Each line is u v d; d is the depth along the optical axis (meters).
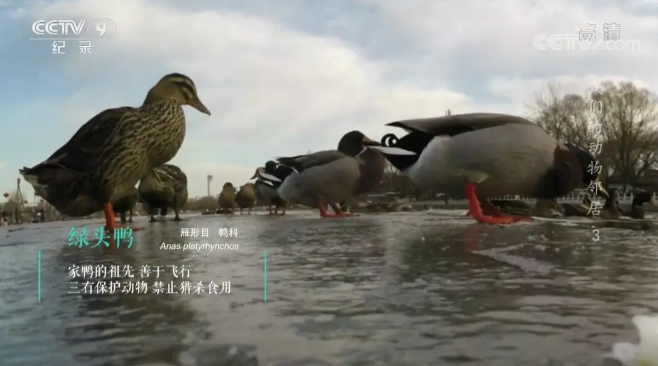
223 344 0.21
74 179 0.89
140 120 0.89
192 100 0.94
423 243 0.58
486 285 0.33
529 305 0.27
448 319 0.25
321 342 0.21
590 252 0.48
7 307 0.31
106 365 0.20
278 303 0.29
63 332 0.25
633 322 0.23
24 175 0.88
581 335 0.22
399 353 0.20
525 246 0.53
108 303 0.31
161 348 0.21
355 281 0.35
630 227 0.77
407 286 0.33
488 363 0.19
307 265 0.44
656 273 0.36
